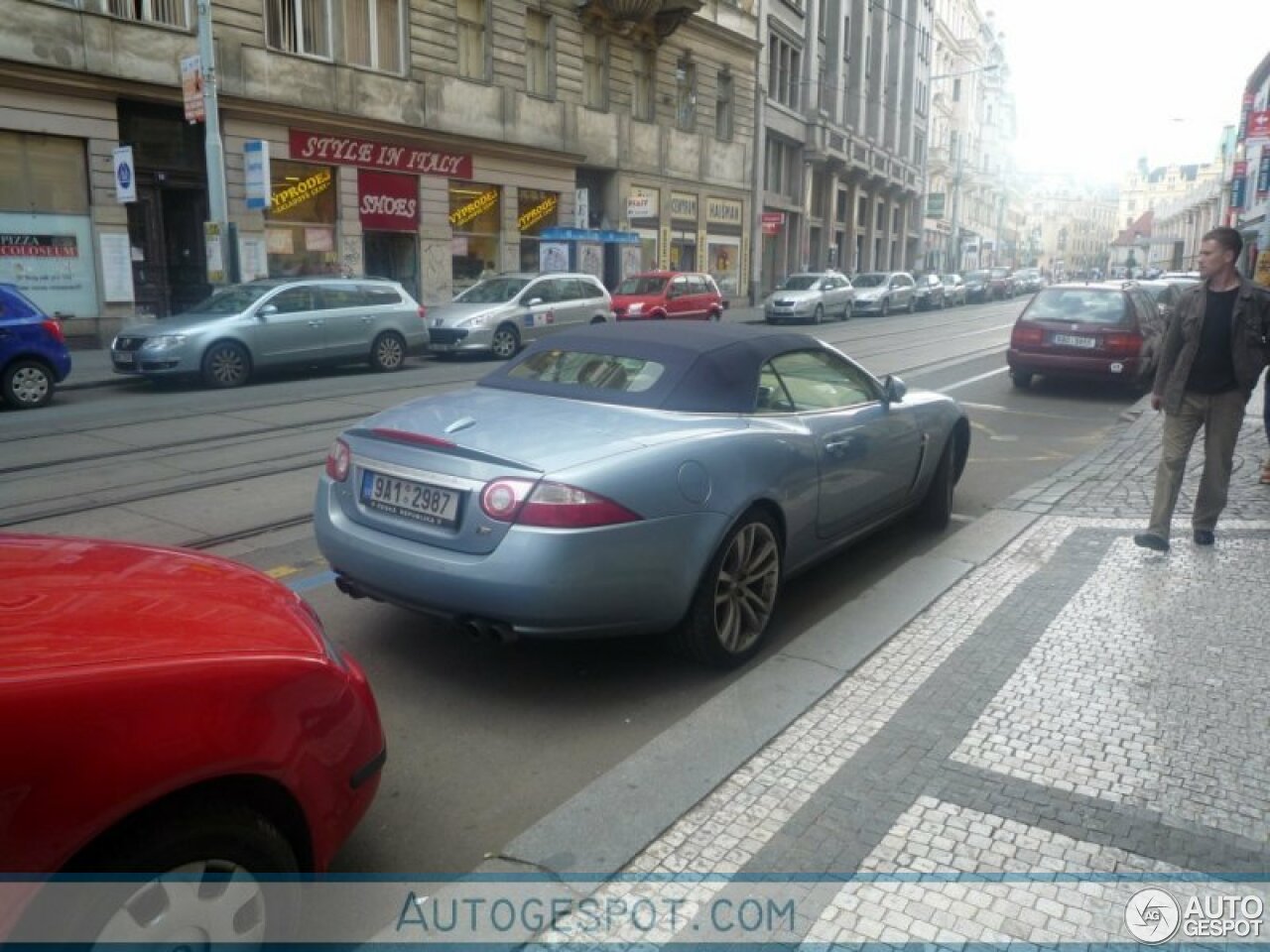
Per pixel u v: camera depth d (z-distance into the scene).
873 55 52.91
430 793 3.28
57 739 1.81
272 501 7.27
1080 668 4.15
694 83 32.94
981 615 4.79
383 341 15.98
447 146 23.56
